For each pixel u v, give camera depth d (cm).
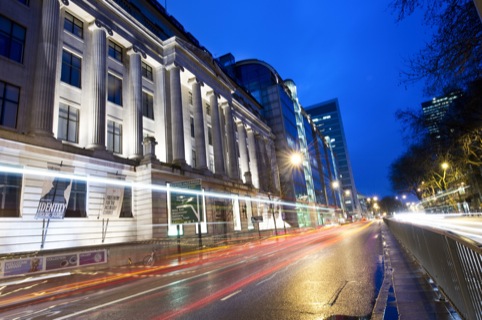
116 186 2289
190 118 3756
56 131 2094
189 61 3669
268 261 1571
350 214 14675
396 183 7619
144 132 2972
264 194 5025
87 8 2455
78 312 798
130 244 2078
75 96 2292
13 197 1680
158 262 2038
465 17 649
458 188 5741
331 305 653
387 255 1296
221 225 3403
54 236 1830
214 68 4347
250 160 5425
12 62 1908
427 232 723
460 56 683
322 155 10862
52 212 1805
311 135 9862
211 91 4172
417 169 5388
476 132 2355
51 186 1841
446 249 513
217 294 860
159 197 2498
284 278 1023
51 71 2038
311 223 7381
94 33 2519
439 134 2484
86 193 2083
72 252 1642
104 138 2347
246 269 1342
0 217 1605
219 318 614
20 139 1762
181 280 1210
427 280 737
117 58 2812
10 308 964
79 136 2270
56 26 2148
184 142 3409
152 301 847
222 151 4062
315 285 872
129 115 2753
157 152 3042
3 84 1850
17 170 1709
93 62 2450
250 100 6619
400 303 565
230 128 4506
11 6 1969
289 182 6575
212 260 1959
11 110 1862
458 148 2842
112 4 2670
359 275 973
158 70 3288
